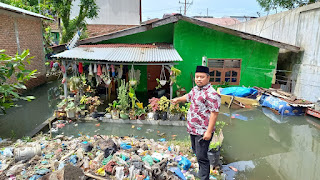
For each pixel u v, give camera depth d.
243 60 10.42
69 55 7.59
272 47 10.30
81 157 3.92
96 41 9.35
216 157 4.35
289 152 5.48
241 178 4.24
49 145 4.75
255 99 9.20
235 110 8.74
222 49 10.25
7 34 9.69
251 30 15.52
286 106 8.09
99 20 16.72
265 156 5.23
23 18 10.92
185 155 4.71
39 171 3.39
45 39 13.81
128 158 3.91
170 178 3.55
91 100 7.38
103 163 3.67
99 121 7.11
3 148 4.45
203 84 2.98
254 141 6.04
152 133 6.30
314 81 8.70
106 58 7.36
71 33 14.30
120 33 9.12
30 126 6.55
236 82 10.64
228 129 6.86
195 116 3.08
